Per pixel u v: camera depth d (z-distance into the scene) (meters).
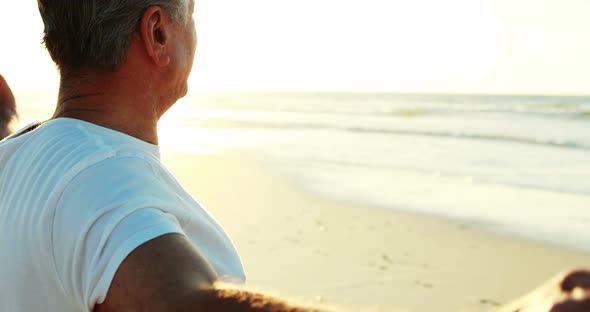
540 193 9.01
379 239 6.40
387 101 50.31
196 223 0.96
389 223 7.12
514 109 30.03
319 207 8.05
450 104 40.91
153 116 1.08
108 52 1.00
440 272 5.31
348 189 9.43
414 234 6.62
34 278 0.84
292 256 5.79
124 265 0.71
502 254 5.87
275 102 52.88
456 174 10.91
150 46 1.03
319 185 9.80
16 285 0.86
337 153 14.27
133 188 0.81
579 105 33.66
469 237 6.50
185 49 1.11
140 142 1.00
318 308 0.61
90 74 1.02
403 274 5.25
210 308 0.63
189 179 10.40
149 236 0.73
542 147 14.75
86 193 0.80
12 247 0.88
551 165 11.88
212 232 1.01
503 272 5.34
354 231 6.75
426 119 25.38
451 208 7.95
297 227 6.95
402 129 20.48
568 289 0.47
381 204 8.23
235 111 38.06
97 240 0.75
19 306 0.86
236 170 11.30
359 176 10.77
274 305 0.61
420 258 5.71
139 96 1.04
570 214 7.55
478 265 5.52
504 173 10.97
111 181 0.82
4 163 1.03
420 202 8.38
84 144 0.90
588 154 13.30
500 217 7.42
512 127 20.41
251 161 12.56
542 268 5.45
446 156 13.48
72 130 0.96
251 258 5.75
